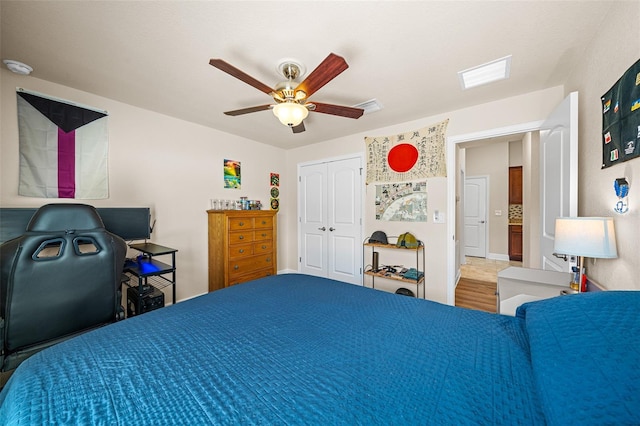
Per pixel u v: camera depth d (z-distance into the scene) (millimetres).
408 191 3258
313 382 808
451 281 2969
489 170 5965
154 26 1539
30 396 732
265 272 3732
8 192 2057
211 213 3369
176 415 674
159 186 2963
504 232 5801
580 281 1565
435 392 747
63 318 1407
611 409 506
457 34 1609
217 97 2523
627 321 697
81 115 2385
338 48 1746
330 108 1963
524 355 920
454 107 2768
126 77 2139
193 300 1563
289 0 1345
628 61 1255
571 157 1665
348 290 1748
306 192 4406
